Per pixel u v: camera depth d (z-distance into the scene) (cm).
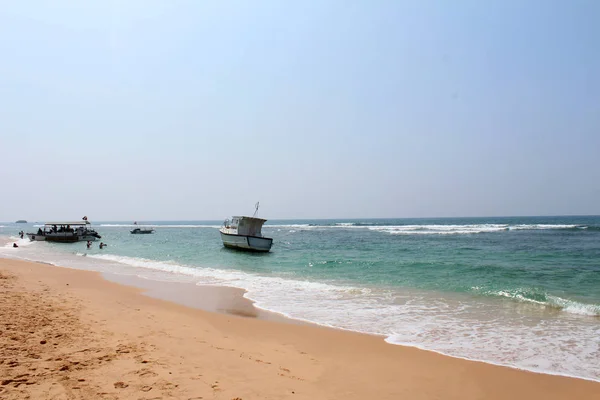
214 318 1039
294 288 1548
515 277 1812
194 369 608
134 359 628
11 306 971
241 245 3331
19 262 2397
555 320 1040
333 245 4100
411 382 627
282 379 602
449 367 698
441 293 1438
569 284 1622
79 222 5481
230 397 506
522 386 620
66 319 877
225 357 692
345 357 745
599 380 646
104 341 720
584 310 1145
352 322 1024
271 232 8000
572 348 806
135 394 487
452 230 7069
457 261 2462
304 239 5288
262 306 1219
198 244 4659
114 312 1022
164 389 512
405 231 7156
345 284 1667
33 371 535
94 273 1973
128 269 2234
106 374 550
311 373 647
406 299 1330
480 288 1511
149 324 912
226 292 1461
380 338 878
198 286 1602
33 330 754
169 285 1625
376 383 617
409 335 905
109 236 7294
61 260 2797
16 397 448
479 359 743
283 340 851
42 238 5184
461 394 587
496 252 3023
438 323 1013
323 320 1043
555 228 7075
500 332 927
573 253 2875
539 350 796
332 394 561
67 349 650
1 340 662
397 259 2627
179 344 752
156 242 5178
